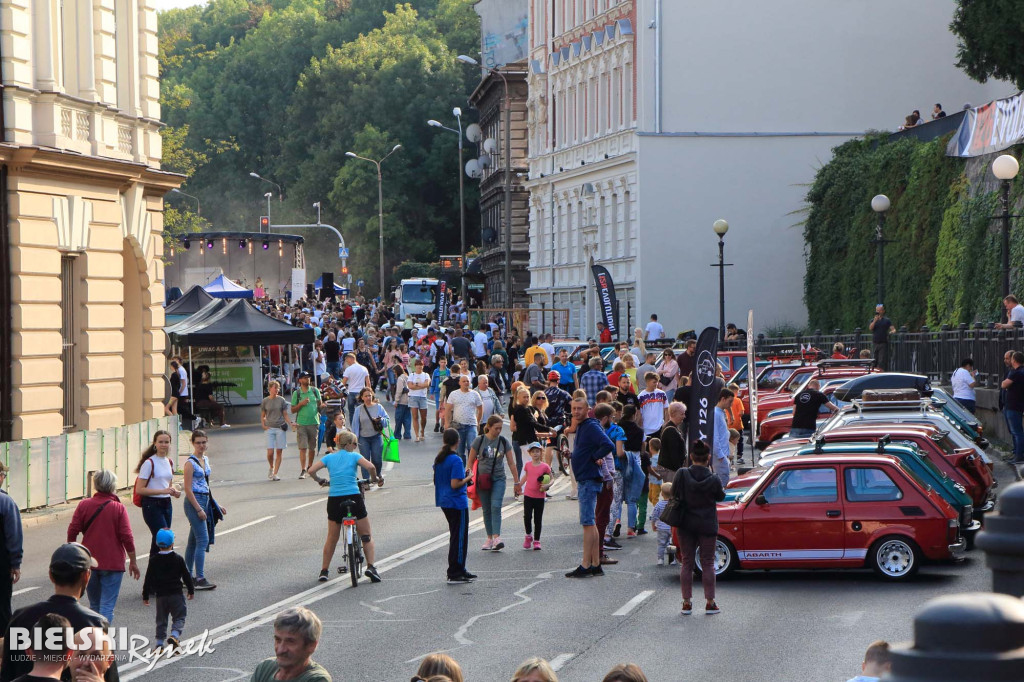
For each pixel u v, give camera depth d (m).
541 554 34.47
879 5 105.69
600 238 116.44
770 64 105.81
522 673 12.52
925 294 77.06
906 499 29.28
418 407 63.91
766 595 28.19
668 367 56.12
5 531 22.55
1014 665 4.16
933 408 39.16
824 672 20.78
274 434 51.62
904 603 26.45
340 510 30.72
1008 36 60.81
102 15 50.62
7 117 44.78
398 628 25.67
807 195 95.50
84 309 49.31
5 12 44.66
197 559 30.11
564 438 48.75
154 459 29.72
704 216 103.31
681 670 21.39
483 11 190.75
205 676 22.19
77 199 48.44
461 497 30.66
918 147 81.06
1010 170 50.94
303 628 13.48
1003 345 49.44
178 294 121.38
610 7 115.31
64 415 48.91
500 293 162.00
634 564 32.81
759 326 103.00
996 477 40.97
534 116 136.00
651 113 106.50
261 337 74.12
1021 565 4.91
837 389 46.31
